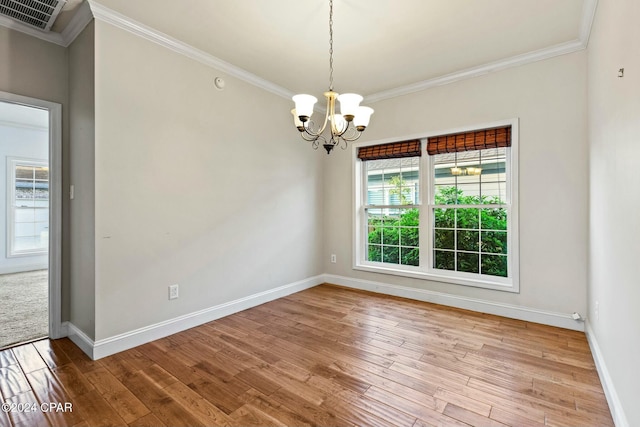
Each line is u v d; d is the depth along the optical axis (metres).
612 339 1.78
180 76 2.86
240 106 3.40
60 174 2.67
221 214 3.23
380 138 4.03
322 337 2.73
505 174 3.30
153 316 2.68
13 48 2.43
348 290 4.24
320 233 4.59
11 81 2.42
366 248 4.38
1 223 5.38
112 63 2.41
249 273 3.53
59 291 2.69
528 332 2.79
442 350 2.46
